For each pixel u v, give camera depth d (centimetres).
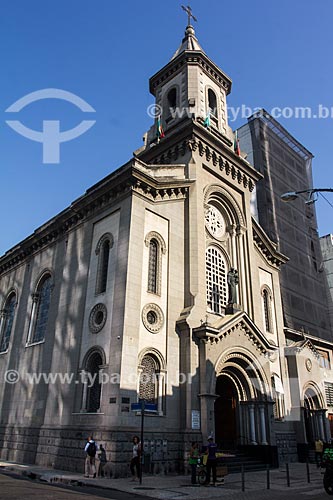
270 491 1396
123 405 1750
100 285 2181
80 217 2578
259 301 2720
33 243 2992
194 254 2300
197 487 1448
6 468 2030
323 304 4428
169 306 2128
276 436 2545
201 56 3269
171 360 2022
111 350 1889
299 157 5059
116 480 1566
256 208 4225
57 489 1357
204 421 1912
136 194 2217
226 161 2822
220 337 2139
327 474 1358
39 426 2216
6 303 3225
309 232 4688
